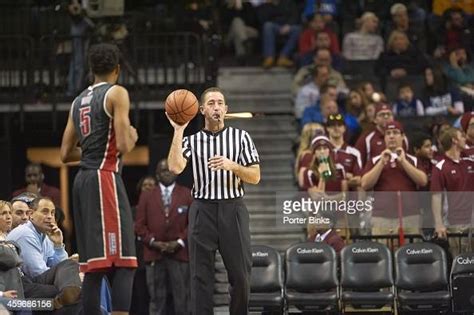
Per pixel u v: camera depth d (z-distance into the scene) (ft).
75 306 84.79
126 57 137.08
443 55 148.36
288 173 137.69
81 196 72.59
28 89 140.15
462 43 151.64
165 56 141.08
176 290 117.29
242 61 154.30
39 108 140.46
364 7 157.58
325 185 108.99
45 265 90.33
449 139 107.24
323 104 131.85
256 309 100.48
